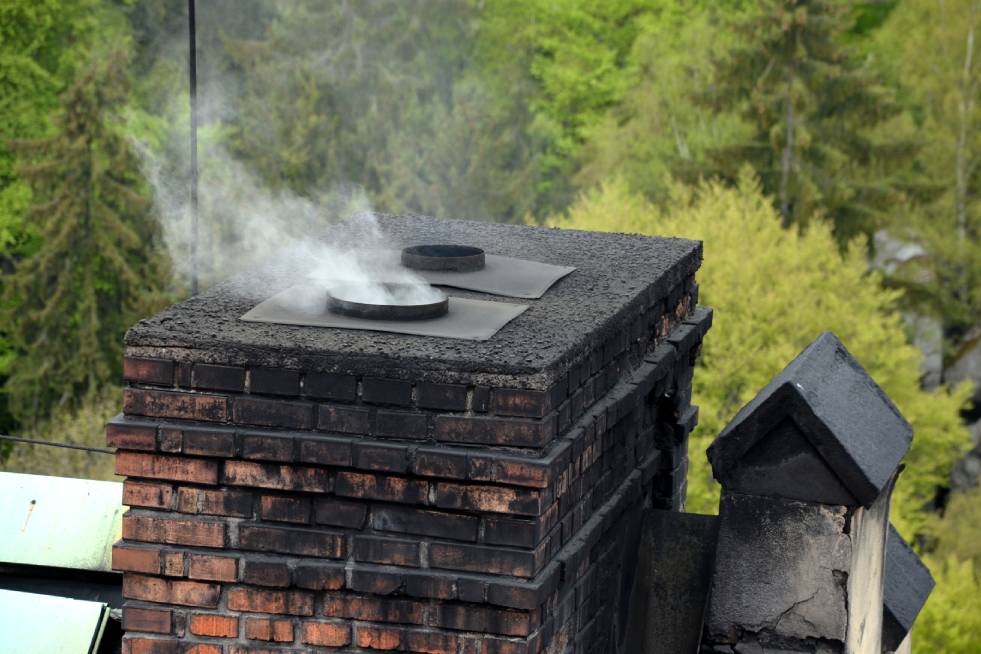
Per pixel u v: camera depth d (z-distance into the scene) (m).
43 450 53.03
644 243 8.82
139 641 5.91
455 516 5.62
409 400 5.59
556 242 8.77
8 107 56.09
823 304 51.50
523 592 5.55
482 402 5.54
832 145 59.19
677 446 8.75
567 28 63.75
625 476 7.52
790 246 52.22
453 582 5.61
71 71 56.25
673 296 8.36
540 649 5.82
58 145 54.44
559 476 5.79
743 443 6.40
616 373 7.05
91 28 56.06
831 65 58.84
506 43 63.00
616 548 7.22
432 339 5.90
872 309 52.72
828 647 6.51
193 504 5.82
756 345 50.25
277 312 6.25
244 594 5.82
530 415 5.50
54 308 54.28
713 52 60.94
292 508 5.76
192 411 5.76
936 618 48.38
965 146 60.28
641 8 64.19
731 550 6.57
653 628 7.51
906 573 8.21
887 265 59.97
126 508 8.16
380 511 5.69
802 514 6.46
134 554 5.86
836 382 6.71
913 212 59.38
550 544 5.87
